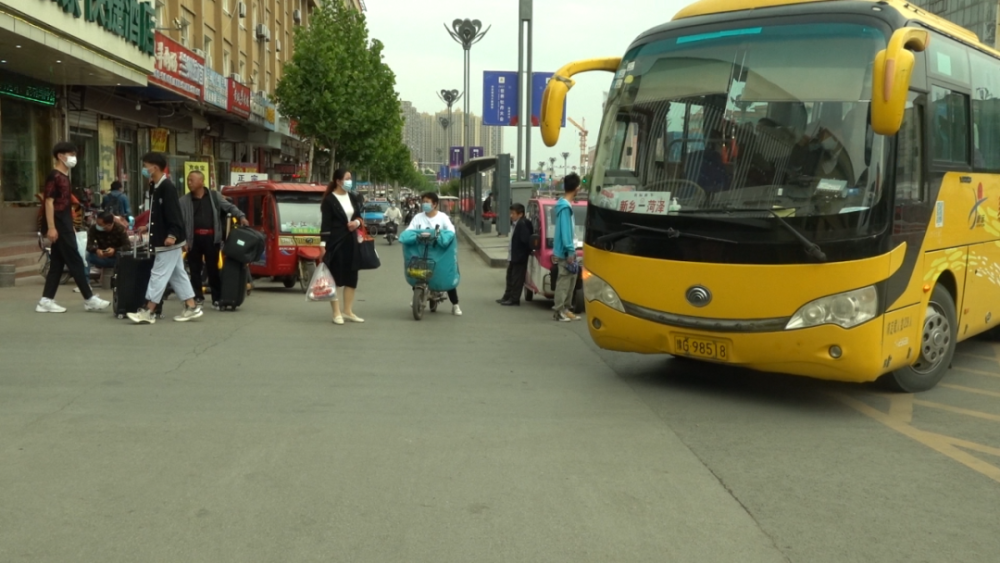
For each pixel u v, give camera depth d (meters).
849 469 5.65
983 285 8.87
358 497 4.93
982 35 50.81
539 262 14.27
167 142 31.70
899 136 6.94
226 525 4.48
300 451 5.80
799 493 5.16
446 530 4.46
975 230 8.59
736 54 7.34
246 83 44.59
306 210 17.11
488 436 6.24
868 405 7.47
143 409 6.81
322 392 7.55
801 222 6.74
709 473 5.50
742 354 7.04
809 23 7.12
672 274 7.29
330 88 43.81
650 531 4.51
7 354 8.88
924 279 7.46
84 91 24.19
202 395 7.33
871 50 6.82
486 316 13.20
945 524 4.71
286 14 55.88
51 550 4.14
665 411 7.12
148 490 4.99
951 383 8.53
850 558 4.22
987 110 8.88
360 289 17.30
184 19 33.31
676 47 7.69
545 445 6.04
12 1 15.87
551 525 4.56
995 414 7.22
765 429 6.62
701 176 7.24
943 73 7.86
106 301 13.02
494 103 26.53
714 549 4.29
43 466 5.39
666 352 7.53
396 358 9.27
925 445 6.25
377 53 53.34
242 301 13.00
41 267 16.67
